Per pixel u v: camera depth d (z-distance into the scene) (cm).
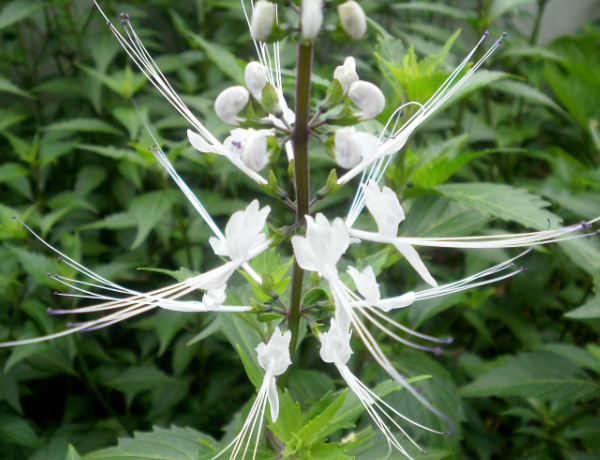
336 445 15
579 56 35
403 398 23
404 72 23
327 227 12
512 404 29
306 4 11
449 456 22
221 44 39
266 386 14
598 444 24
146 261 33
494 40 44
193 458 19
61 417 33
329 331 13
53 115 40
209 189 33
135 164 31
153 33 38
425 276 14
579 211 26
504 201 21
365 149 14
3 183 36
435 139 34
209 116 31
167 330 28
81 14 42
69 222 34
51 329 25
